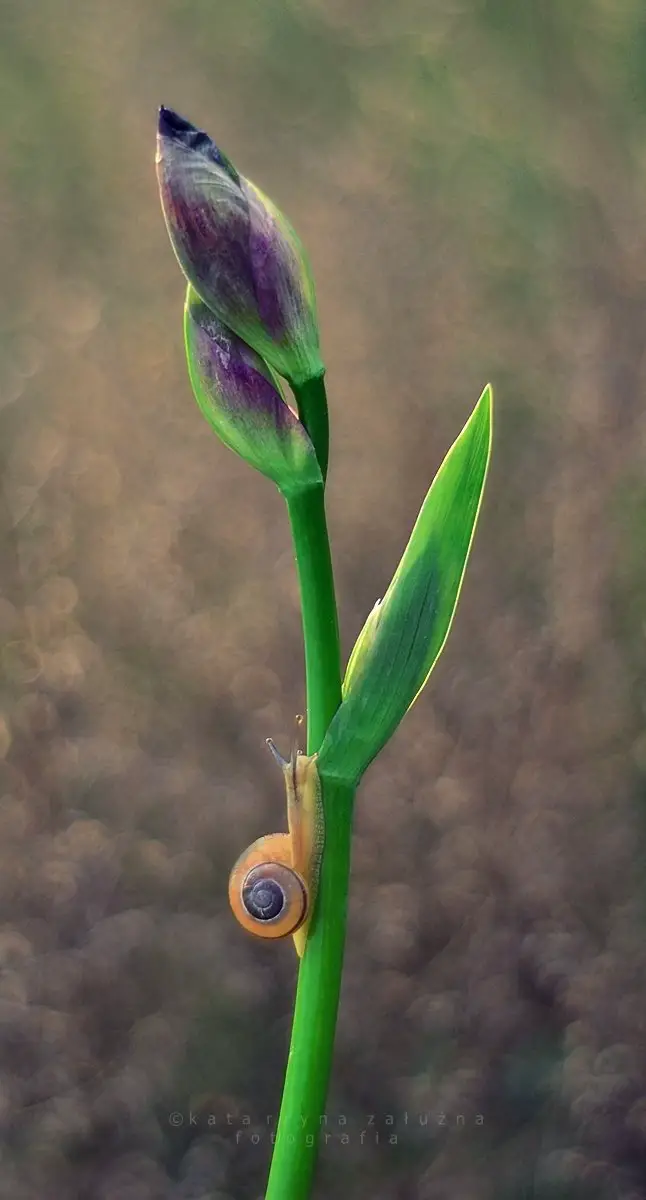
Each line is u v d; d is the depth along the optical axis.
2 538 0.80
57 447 0.80
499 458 0.82
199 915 0.81
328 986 0.51
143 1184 0.78
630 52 0.79
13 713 0.80
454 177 0.81
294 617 0.82
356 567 0.81
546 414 0.82
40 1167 0.78
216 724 0.82
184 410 0.81
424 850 0.82
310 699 0.52
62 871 0.81
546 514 0.82
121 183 0.79
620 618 0.82
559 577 0.82
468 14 0.79
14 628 0.80
